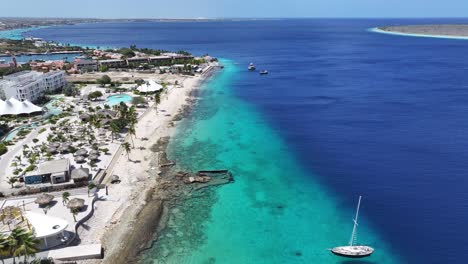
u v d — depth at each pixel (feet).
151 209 226.38
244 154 315.78
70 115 411.13
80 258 181.16
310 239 201.46
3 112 395.55
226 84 607.78
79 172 252.62
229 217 221.87
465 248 192.34
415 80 611.06
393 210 228.22
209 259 185.68
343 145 333.01
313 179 270.26
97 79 610.65
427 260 184.34
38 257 177.68
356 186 258.78
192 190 252.21
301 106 467.52
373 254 188.55
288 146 334.03
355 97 506.07
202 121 406.00
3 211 206.08
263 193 250.57
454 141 333.83
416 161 294.46
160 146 329.72
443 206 230.68
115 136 349.41
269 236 204.03
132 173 273.13
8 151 306.55
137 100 457.68
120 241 196.44
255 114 434.71
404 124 384.88
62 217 209.36
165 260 184.65
